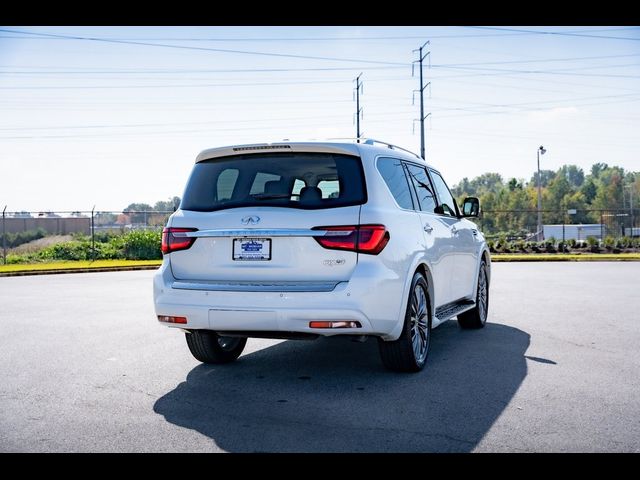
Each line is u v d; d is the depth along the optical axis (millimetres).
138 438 3645
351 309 4363
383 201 4773
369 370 5336
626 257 25766
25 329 7641
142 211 25203
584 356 5906
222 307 4559
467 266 6953
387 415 4031
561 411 4109
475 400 4375
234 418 4012
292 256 4543
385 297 4543
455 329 7609
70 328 7711
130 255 25156
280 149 4852
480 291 7566
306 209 4578
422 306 5348
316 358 5875
